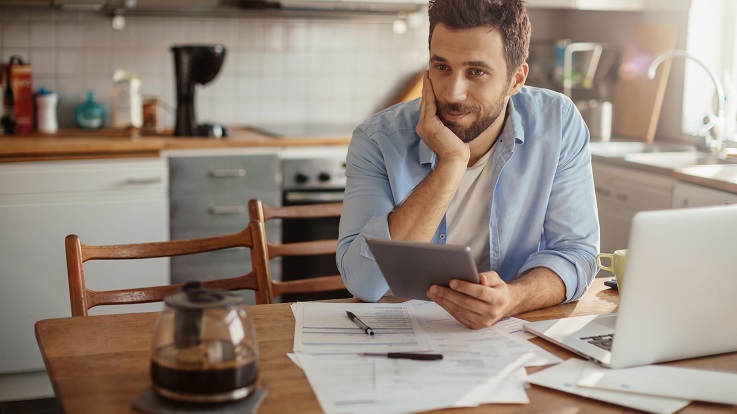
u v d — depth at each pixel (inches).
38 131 137.9
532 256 68.8
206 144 129.6
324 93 159.5
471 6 60.5
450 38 61.3
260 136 138.6
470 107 62.9
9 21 139.3
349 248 64.6
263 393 45.2
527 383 48.4
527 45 65.0
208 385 42.8
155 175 126.0
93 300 67.7
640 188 125.8
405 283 57.5
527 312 61.9
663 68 146.0
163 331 44.1
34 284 122.3
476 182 70.5
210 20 150.6
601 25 163.0
